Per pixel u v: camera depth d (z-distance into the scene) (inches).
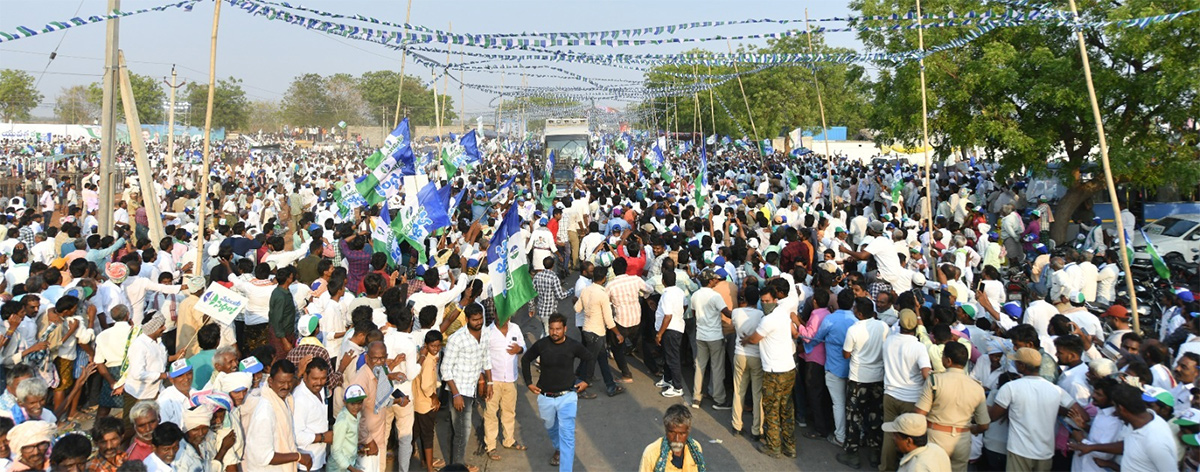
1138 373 240.2
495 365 314.8
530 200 854.5
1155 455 207.5
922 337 292.7
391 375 266.2
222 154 2165.4
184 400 242.2
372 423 259.6
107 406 343.3
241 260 408.8
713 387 366.6
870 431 301.3
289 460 224.7
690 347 433.4
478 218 649.0
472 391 289.7
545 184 896.3
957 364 244.5
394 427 303.7
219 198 1024.9
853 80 861.2
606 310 379.6
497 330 315.9
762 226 595.2
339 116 3722.9
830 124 2156.7
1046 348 298.7
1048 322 327.6
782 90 1924.2
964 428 240.4
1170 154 662.5
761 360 313.0
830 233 561.6
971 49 713.6
